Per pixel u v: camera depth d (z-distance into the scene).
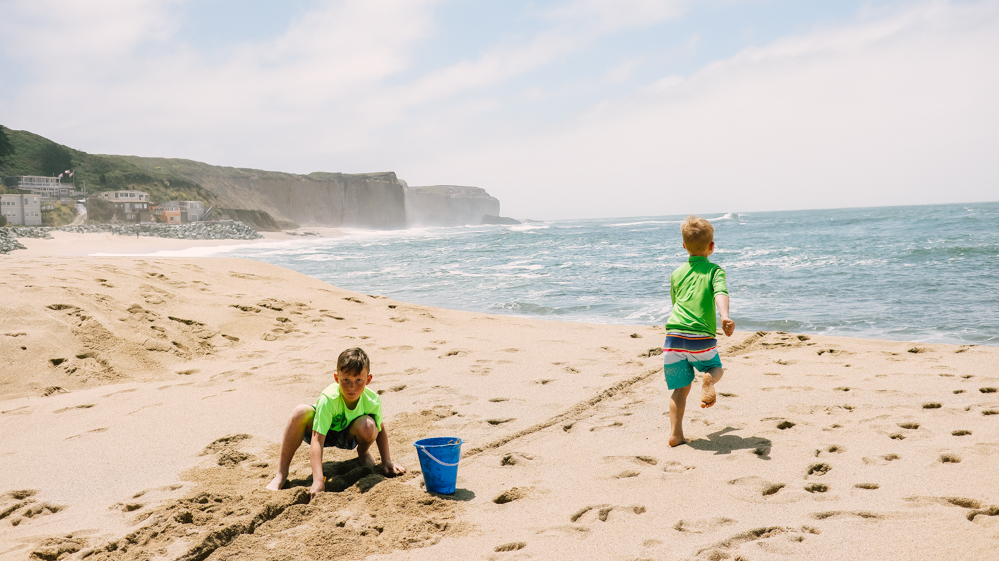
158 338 6.57
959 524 2.50
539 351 6.74
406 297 13.84
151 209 81.19
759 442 3.75
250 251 38.28
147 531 2.62
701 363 3.68
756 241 34.03
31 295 6.83
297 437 3.28
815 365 5.95
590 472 3.37
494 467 3.53
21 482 3.37
